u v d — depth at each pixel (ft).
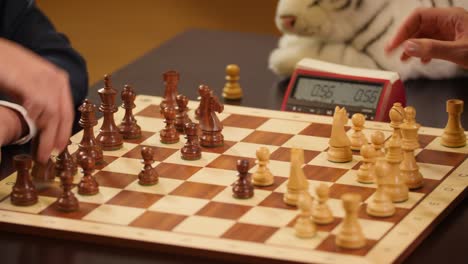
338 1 7.57
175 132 6.28
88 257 4.66
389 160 5.23
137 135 6.34
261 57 8.60
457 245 4.81
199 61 8.45
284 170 5.73
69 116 5.33
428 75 7.83
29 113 5.21
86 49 14.88
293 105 7.06
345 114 5.90
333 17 7.65
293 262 4.50
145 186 5.44
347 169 5.74
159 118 6.79
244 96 7.45
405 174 5.44
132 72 8.11
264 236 4.77
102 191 5.37
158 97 7.32
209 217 5.00
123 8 15.39
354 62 7.73
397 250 4.61
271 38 9.25
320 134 6.41
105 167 5.76
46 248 4.76
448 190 5.43
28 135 6.07
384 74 6.97
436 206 5.18
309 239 4.74
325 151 6.07
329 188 5.42
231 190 5.39
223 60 8.49
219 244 4.66
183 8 15.08
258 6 14.62
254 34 9.39
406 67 7.73
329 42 7.83
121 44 14.92
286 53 7.88
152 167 5.54
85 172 5.33
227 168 5.75
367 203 5.17
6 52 5.20
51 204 5.19
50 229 4.85
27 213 5.06
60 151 5.42
